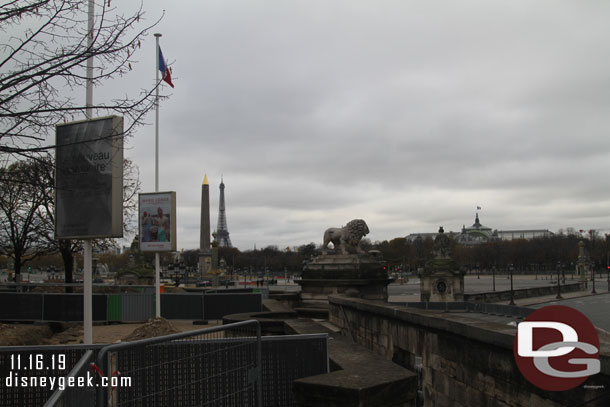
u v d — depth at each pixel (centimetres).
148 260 5069
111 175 1194
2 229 3878
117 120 1184
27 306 2600
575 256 16275
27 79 917
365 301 1361
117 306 2673
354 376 655
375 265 2345
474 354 750
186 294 2722
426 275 5175
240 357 700
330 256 2348
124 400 577
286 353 790
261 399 721
